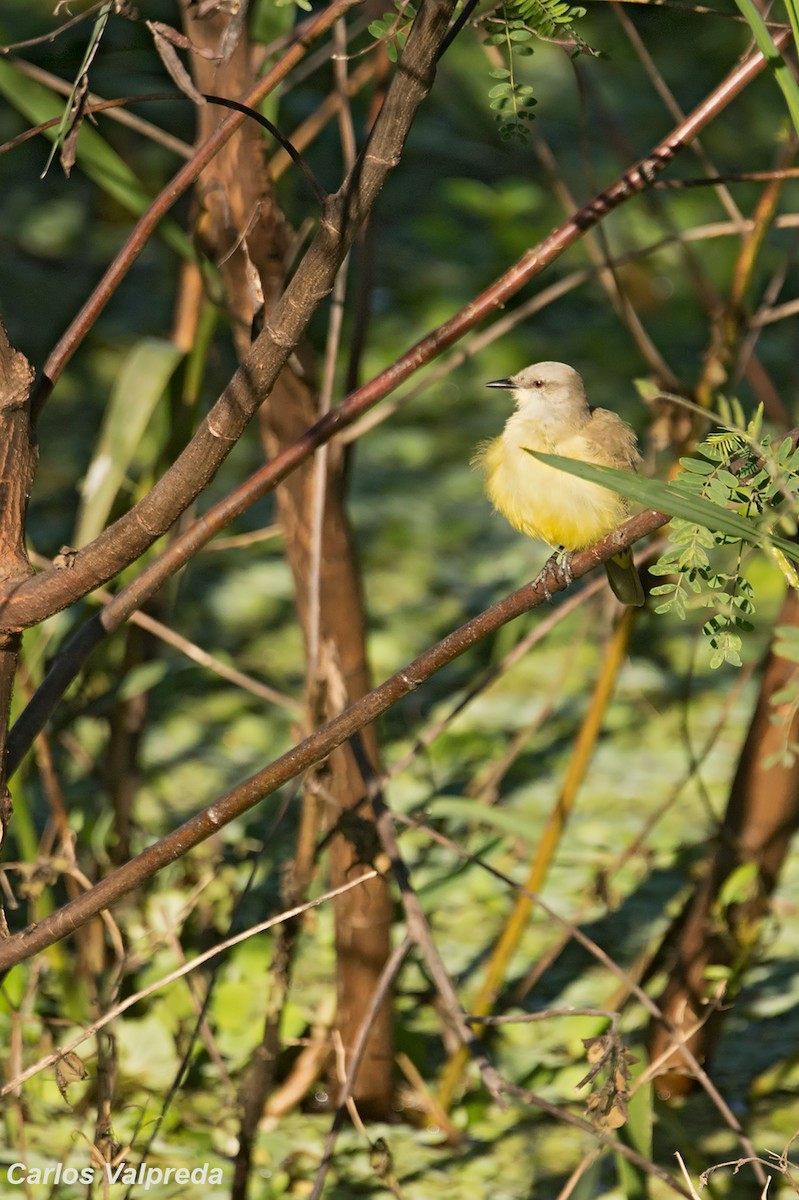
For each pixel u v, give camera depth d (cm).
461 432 2039
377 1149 725
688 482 479
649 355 880
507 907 1135
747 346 923
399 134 466
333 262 476
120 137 1797
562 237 580
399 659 1512
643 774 1338
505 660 877
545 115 2334
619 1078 614
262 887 1119
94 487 846
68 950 1046
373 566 1719
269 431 813
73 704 963
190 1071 938
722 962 916
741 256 873
